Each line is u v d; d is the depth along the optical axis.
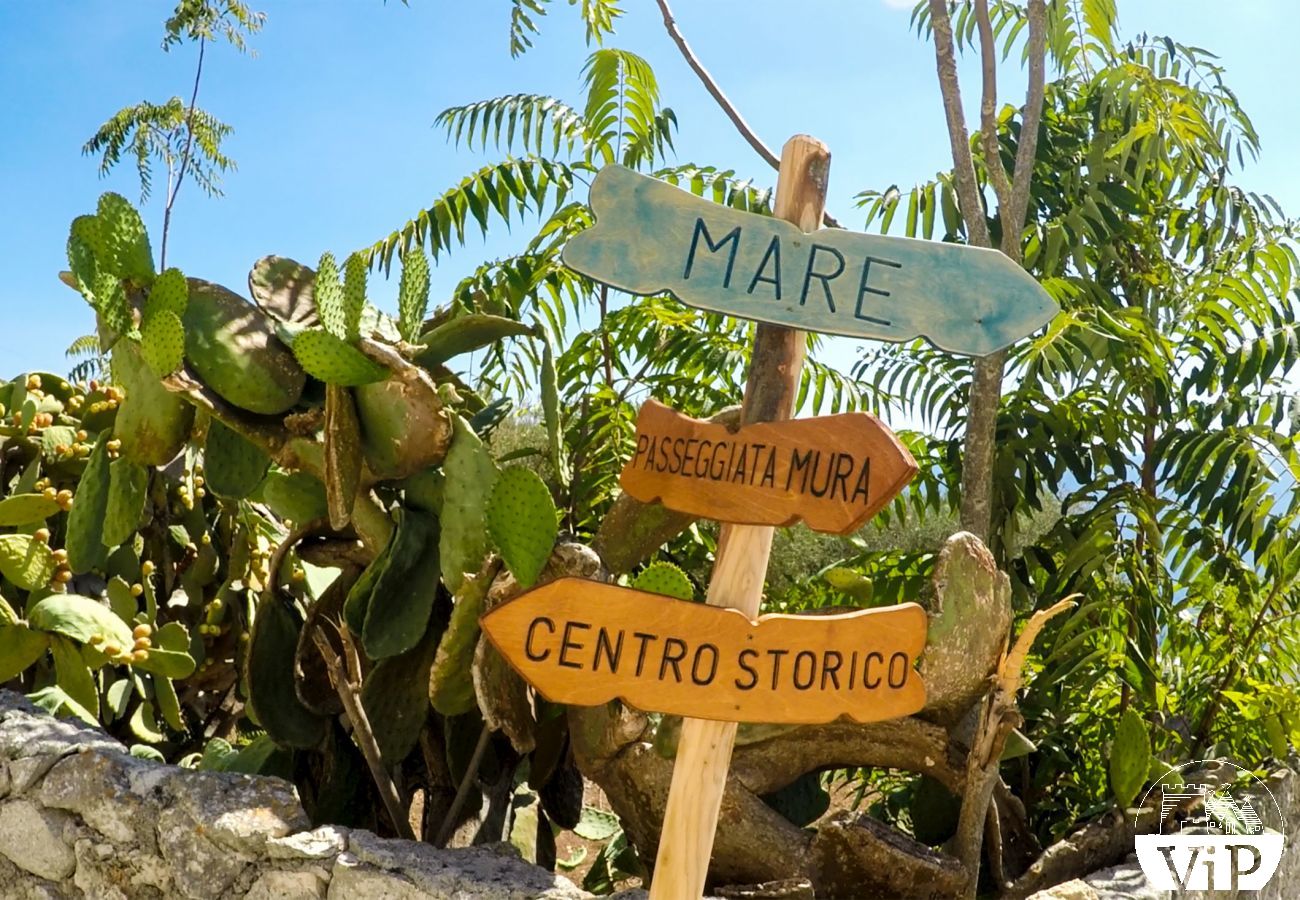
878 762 2.52
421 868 2.21
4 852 2.73
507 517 2.39
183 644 3.31
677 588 2.36
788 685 1.81
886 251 1.85
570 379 3.66
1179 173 3.46
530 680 1.79
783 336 1.89
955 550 2.35
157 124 9.59
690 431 1.88
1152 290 3.49
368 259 3.63
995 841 2.57
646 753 2.48
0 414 3.62
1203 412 3.30
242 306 2.66
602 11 3.82
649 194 1.85
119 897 2.51
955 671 2.33
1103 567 3.12
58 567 3.19
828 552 5.20
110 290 2.59
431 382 2.49
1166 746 3.12
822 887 2.36
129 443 2.84
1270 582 3.33
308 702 2.84
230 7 8.46
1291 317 3.16
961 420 3.41
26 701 3.01
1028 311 1.84
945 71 2.77
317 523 2.86
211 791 2.48
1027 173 2.79
